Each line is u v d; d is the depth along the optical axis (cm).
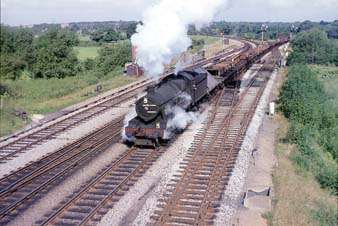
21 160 2061
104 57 6781
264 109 3325
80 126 2742
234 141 2352
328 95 4700
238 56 5531
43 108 3378
